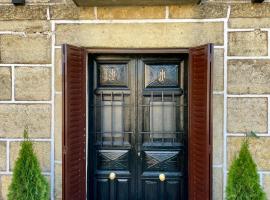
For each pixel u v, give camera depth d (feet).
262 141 12.53
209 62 11.52
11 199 11.18
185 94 13.34
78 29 12.83
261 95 12.52
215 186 12.65
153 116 13.52
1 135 12.95
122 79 13.56
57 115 12.85
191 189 12.78
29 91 12.90
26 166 11.20
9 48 12.92
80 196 12.77
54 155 12.89
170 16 12.68
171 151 13.48
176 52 12.91
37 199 11.21
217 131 12.62
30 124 12.92
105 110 13.56
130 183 13.61
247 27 12.54
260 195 10.96
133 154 13.55
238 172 11.03
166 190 13.52
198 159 12.32
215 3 12.59
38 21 12.89
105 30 12.80
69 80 11.91
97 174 13.60
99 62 13.53
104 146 13.56
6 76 12.94
